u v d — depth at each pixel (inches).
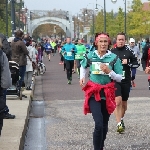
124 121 495.2
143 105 616.1
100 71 340.2
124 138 412.5
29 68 761.0
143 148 374.0
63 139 410.9
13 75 599.5
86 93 339.3
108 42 348.2
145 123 483.5
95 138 329.4
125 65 438.0
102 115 335.0
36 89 848.9
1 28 3034.0
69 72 957.2
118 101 431.2
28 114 535.8
